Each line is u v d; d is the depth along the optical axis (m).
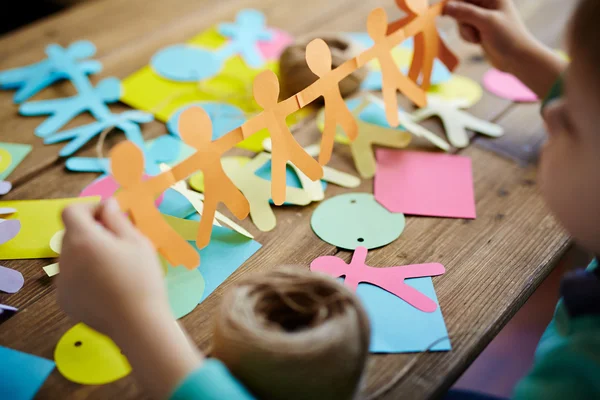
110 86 0.75
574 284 0.50
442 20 0.87
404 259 0.58
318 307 0.45
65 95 0.74
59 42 0.81
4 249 0.57
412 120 0.72
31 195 0.62
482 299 0.55
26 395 0.48
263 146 0.67
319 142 0.69
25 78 0.75
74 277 0.46
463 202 0.63
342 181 0.65
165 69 0.78
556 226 0.61
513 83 0.77
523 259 0.58
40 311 0.53
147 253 0.47
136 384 0.49
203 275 0.56
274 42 0.83
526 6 0.88
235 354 0.43
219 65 0.79
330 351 0.43
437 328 0.53
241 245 0.58
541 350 0.51
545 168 0.48
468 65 0.80
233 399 0.43
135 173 0.51
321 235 0.59
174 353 0.45
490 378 0.89
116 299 0.45
